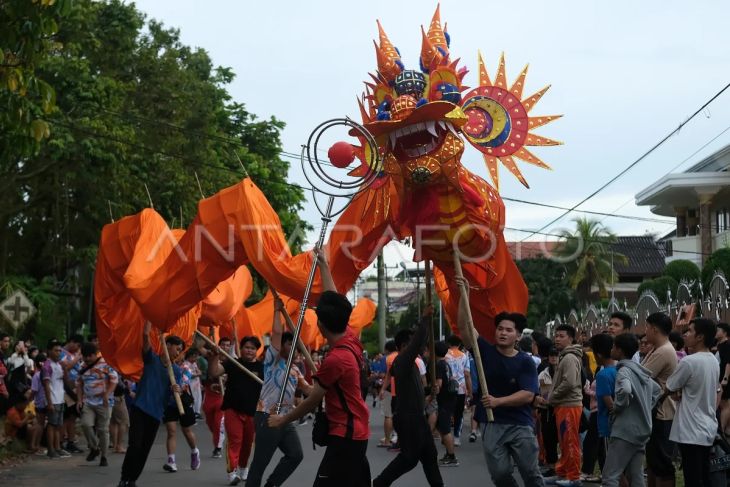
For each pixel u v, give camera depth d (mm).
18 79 11688
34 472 13328
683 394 8656
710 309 19172
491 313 10477
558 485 11422
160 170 27969
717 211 38688
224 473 13234
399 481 12305
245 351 12125
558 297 47938
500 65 10195
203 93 31672
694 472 8555
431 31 10188
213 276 10664
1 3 11461
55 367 15180
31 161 25688
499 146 10078
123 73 29078
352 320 23797
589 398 12102
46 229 30266
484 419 8398
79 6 25703
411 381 9477
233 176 32000
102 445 14070
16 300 17688
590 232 47250
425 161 9312
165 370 11375
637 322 23734
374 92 9945
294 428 10016
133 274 10977
